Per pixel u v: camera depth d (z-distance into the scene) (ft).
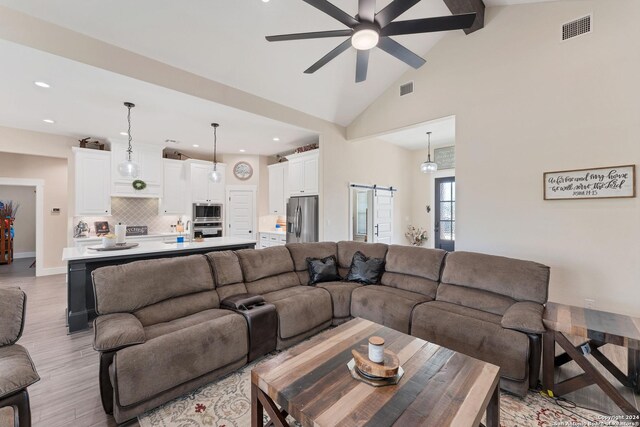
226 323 7.40
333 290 10.53
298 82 13.21
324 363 5.22
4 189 25.27
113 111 12.92
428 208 22.61
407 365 5.19
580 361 6.23
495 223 11.46
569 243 9.80
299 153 18.34
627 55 8.70
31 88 10.51
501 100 11.27
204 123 14.70
